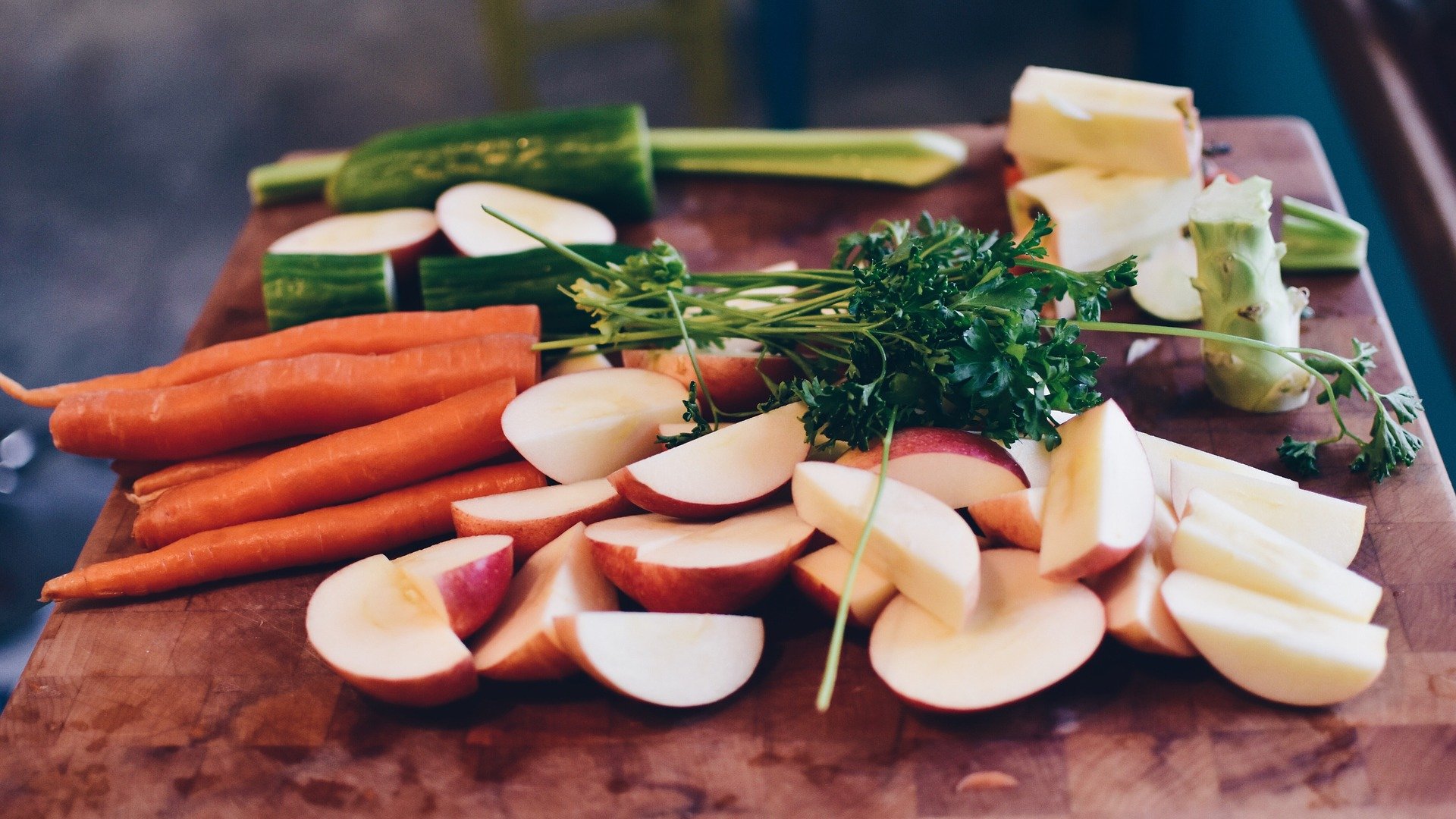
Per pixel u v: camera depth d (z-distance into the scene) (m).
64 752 1.48
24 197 4.37
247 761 1.45
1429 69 2.46
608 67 4.78
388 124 4.62
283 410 1.79
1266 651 1.36
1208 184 2.07
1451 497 1.63
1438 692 1.40
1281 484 1.56
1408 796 1.31
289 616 1.64
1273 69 3.09
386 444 1.72
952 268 1.59
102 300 3.96
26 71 4.95
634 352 1.82
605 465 1.70
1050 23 4.70
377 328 1.92
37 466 2.47
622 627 1.43
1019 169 2.15
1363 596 1.42
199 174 4.46
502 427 1.68
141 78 4.89
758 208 2.34
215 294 2.22
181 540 1.68
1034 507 1.47
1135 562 1.46
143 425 1.78
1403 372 1.84
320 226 2.25
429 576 1.43
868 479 1.48
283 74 4.89
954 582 1.38
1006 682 1.37
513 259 2.00
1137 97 1.99
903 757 1.39
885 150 2.31
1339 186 2.76
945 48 4.66
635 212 2.31
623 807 1.37
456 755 1.43
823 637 1.53
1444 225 2.16
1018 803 1.33
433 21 5.10
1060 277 1.56
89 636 1.62
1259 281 1.69
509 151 2.27
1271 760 1.35
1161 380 1.88
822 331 1.62
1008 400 1.47
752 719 1.44
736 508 1.56
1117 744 1.38
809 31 3.74
